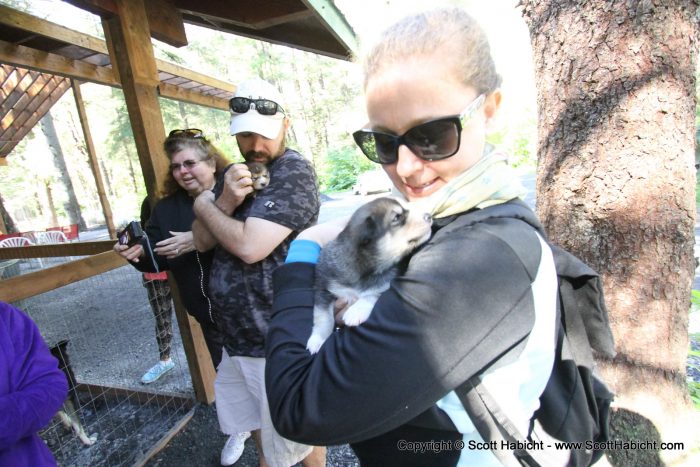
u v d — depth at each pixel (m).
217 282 2.49
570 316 1.25
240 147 2.67
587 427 1.21
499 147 1.23
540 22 2.20
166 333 4.55
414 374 0.95
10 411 1.69
